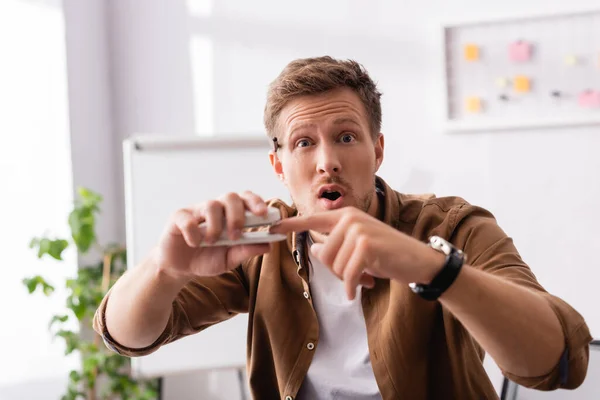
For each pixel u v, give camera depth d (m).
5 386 2.83
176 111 3.27
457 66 2.85
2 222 2.90
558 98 2.73
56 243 2.73
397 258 0.87
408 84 2.91
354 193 1.19
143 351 1.24
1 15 2.93
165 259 0.99
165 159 2.66
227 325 2.63
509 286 0.95
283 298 1.33
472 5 2.83
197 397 3.19
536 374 0.98
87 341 3.06
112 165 3.36
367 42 2.97
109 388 2.96
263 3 3.12
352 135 1.19
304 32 3.06
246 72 3.15
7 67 2.94
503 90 2.79
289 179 1.22
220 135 2.65
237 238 0.90
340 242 0.87
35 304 2.96
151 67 3.31
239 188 2.64
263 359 1.35
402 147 2.92
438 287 0.89
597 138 2.68
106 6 3.37
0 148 2.90
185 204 2.64
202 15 3.22
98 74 3.29
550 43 2.74
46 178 3.02
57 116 3.06
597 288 2.69
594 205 2.69
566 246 2.72
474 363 1.24
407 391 1.23
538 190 2.75
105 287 2.91
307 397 1.29
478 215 1.28
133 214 2.65
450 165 2.86
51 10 3.05
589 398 1.42
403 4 2.92
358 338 1.29
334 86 1.19
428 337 1.25
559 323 0.97
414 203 1.36
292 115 1.20
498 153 2.80
